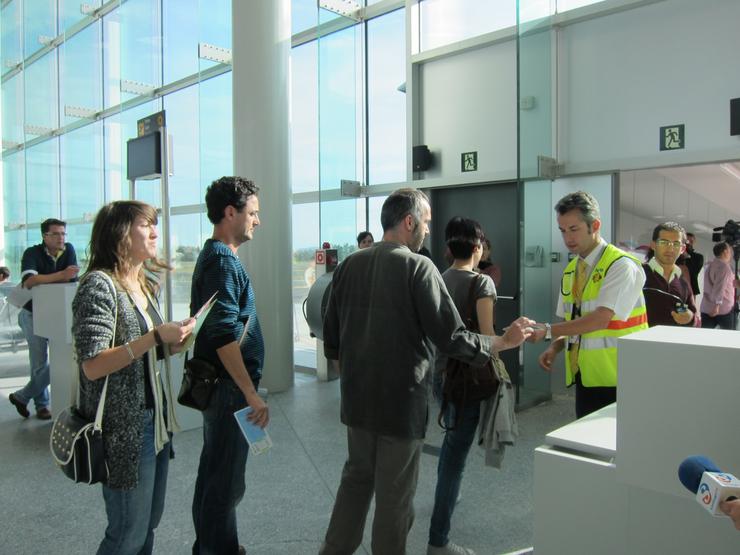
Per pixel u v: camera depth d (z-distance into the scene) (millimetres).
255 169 4805
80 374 1479
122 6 7406
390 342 1634
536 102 4312
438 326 1604
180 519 2488
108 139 7949
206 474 1919
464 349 1632
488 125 5227
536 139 4320
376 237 6066
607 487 1091
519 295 3979
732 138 3941
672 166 4250
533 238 4324
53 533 2389
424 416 1663
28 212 8898
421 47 5652
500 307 5184
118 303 1496
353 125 5930
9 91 9344
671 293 3203
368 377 1655
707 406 942
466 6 5285
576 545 1139
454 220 2316
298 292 6090
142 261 1654
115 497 1471
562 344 2283
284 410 4281
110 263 1560
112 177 7820
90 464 1403
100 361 1405
